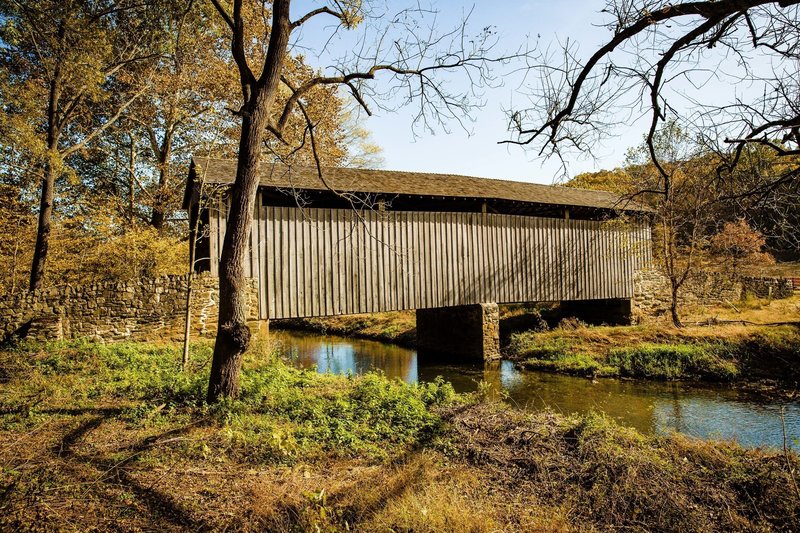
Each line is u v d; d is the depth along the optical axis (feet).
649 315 59.47
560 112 12.08
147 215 60.49
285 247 37.65
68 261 44.37
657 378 38.65
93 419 17.93
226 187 34.76
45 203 37.86
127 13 41.22
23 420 17.56
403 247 43.42
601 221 56.08
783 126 10.79
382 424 18.93
